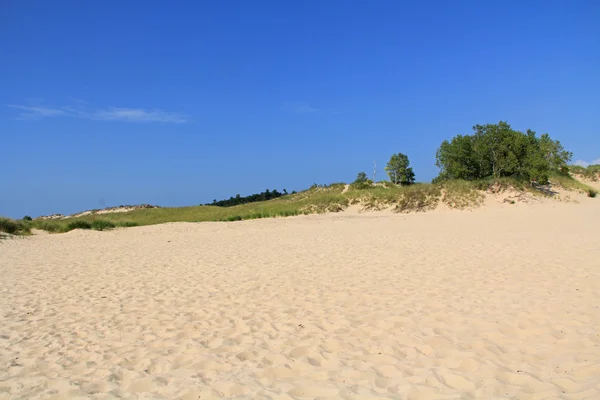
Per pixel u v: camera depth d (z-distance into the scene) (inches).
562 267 346.0
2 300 308.3
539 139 1282.0
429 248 481.1
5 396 165.8
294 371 182.5
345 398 157.2
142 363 195.5
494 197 1056.8
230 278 363.9
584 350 187.9
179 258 485.4
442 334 214.2
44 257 525.0
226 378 176.9
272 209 1250.6
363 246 521.7
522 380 165.2
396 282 321.4
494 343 201.0
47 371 188.2
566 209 935.7
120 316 266.4
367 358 192.4
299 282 337.1
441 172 1256.8
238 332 232.1
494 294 277.4
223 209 1651.1
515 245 473.7
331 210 1169.4
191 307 281.4
